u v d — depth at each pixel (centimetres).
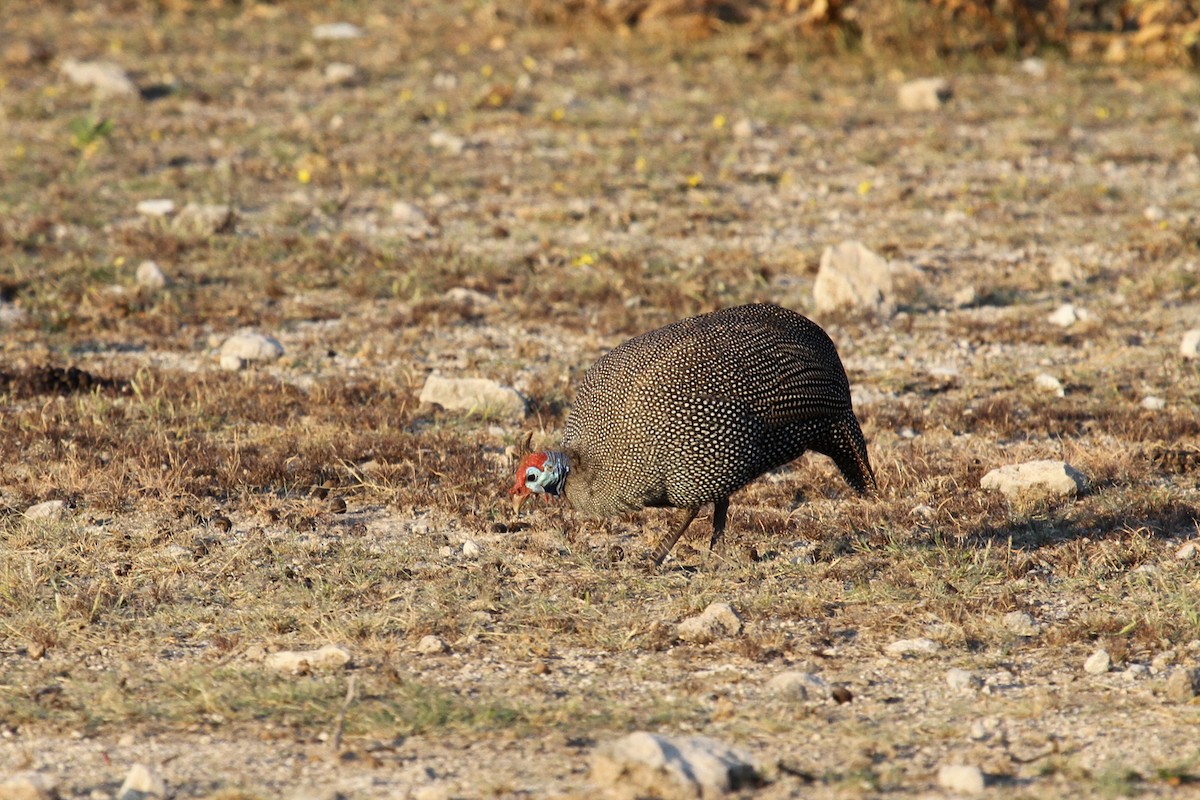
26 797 1240
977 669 1571
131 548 1931
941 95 4922
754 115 4812
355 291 3278
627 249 3575
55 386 2606
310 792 1251
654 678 1561
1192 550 1872
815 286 3222
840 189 4116
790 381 1759
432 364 2848
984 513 2050
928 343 2994
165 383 2627
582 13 5888
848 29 5553
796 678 1512
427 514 2097
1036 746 1356
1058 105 4888
